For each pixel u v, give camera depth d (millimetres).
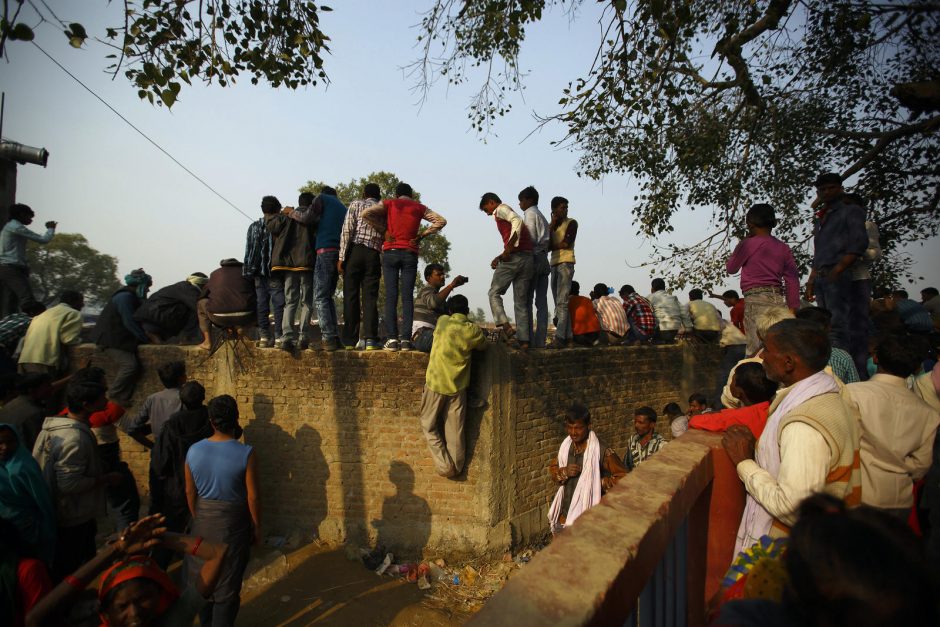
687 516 1979
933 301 7008
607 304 8250
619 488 1528
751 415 2336
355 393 6301
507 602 879
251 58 5000
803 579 829
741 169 9148
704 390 8836
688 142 8875
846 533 816
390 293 6152
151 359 6512
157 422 5375
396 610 5223
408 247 6109
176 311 6605
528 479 6590
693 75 7734
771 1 5613
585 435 4949
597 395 7430
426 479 6262
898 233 8320
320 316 6156
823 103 8516
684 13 4828
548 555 1063
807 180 8852
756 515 1960
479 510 6195
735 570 1736
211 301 6168
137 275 7176
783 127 8805
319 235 6141
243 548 4008
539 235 6586
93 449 4305
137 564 2205
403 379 6215
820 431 1714
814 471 1669
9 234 7109
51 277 44562
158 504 5090
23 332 6676
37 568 2469
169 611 2275
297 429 6398
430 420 5891
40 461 4109
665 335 8789
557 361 6895
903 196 8242
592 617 842
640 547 1136
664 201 9562
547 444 6816
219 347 6445
